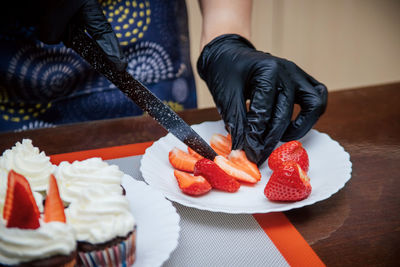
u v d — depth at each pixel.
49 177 0.69
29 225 0.57
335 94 1.40
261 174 0.93
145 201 0.75
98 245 0.62
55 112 1.37
